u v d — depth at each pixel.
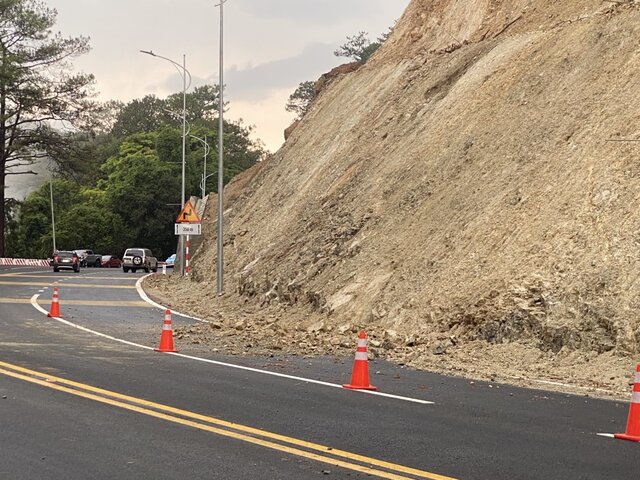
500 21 29.50
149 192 99.31
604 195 17.09
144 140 115.56
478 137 22.91
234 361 15.00
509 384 12.99
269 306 25.36
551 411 10.62
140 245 100.44
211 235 46.59
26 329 19.98
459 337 16.89
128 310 27.11
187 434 8.72
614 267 15.45
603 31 21.88
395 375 13.72
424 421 9.75
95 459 7.57
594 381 13.45
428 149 24.91
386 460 7.80
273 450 8.09
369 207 24.91
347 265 22.94
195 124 130.50
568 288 15.77
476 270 18.38
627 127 18.16
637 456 8.20
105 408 10.02
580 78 21.12
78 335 19.00
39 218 105.25
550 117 20.83
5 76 68.06
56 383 11.76
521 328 15.89
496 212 19.41
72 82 72.25
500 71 24.77
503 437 8.92
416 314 18.66
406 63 33.41
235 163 122.06
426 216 21.94
